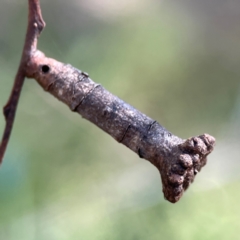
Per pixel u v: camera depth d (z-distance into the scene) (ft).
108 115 0.59
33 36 0.61
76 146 1.14
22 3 1.34
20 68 0.61
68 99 0.60
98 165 1.12
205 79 1.40
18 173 0.86
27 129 1.11
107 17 1.47
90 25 1.41
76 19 1.41
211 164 1.13
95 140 1.17
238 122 1.28
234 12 1.58
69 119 1.19
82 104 0.60
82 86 0.60
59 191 1.01
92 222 0.93
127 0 1.54
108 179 1.09
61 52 1.32
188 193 1.02
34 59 0.61
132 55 1.37
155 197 1.00
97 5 1.49
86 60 1.31
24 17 1.32
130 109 0.59
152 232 0.90
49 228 0.88
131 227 0.91
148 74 1.35
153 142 0.58
